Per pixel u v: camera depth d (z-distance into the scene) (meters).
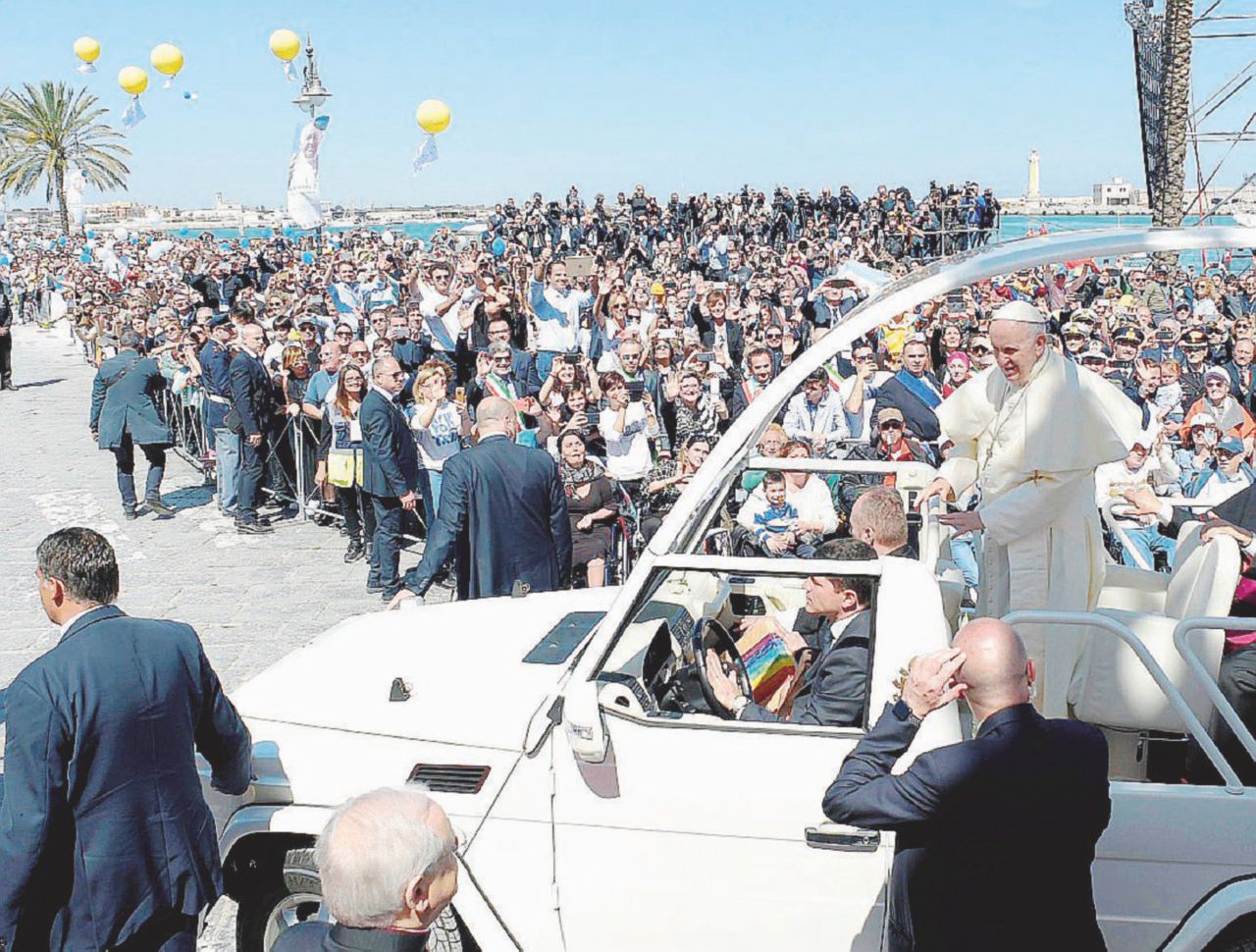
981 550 4.29
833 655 3.18
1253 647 3.36
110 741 2.99
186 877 3.13
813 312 12.26
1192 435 7.82
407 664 3.82
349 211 46.94
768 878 2.98
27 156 59.06
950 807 2.44
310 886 3.40
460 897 3.15
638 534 7.16
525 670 3.71
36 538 10.12
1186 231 3.19
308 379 10.70
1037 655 3.64
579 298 11.56
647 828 3.04
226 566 9.16
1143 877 2.87
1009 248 3.27
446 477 5.64
